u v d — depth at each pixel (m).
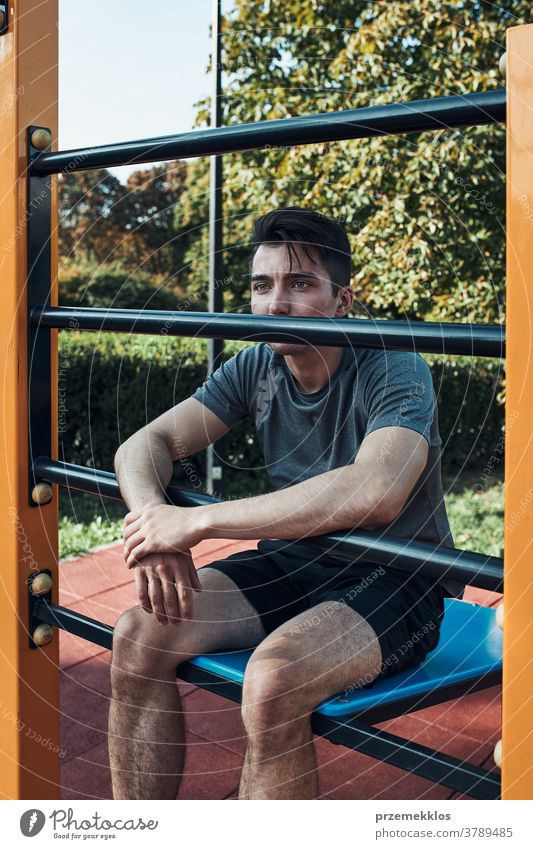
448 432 5.12
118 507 4.73
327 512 1.18
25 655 1.36
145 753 1.32
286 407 1.60
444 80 4.87
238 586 1.43
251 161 5.30
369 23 5.07
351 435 1.51
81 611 3.07
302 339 0.99
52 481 1.33
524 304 0.77
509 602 0.79
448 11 4.81
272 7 5.19
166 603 1.28
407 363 1.44
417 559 0.94
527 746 0.79
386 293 4.95
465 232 4.91
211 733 2.13
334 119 0.96
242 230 5.70
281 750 1.12
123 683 1.32
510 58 0.78
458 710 2.23
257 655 1.16
